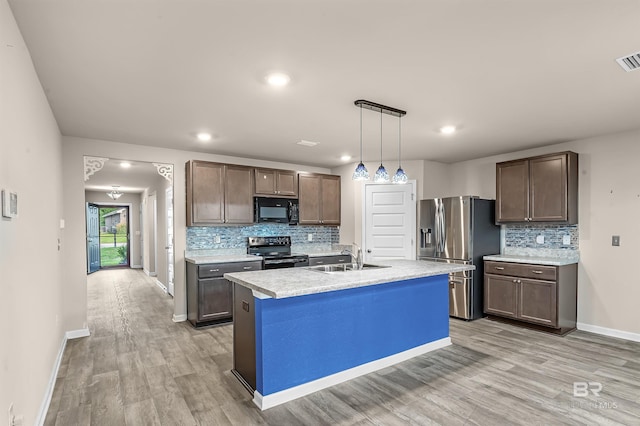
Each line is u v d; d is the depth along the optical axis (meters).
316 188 5.73
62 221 3.76
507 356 3.38
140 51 2.07
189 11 1.68
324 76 2.44
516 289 4.34
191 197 4.60
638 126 3.67
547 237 4.56
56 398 2.60
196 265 4.32
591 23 1.79
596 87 2.62
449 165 5.85
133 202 10.29
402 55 2.14
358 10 1.68
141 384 2.82
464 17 1.74
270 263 4.92
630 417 2.32
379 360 3.10
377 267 3.60
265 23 1.79
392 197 5.60
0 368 1.45
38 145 2.38
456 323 4.52
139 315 4.96
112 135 3.99
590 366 3.14
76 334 3.97
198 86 2.60
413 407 2.46
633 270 3.83
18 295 1.77
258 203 5.09
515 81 2.52
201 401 2.56
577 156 4.24
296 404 2.51
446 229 4.92
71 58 2.15
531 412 2.38
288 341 2.59
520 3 1.63
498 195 4.77
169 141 4.28
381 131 3.86
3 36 1.54
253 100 2.89
